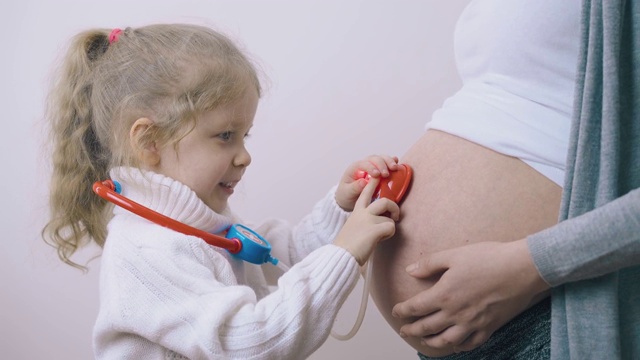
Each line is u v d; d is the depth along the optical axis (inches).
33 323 69.6
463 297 33.0
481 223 36.1
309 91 68.5
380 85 68.1
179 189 42.9
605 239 28.6
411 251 39.0
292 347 38.5
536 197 35.2
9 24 68.1
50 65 67.9
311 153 68.7
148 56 45.1
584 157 31.7
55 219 48.9
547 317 34.2
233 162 45.3
